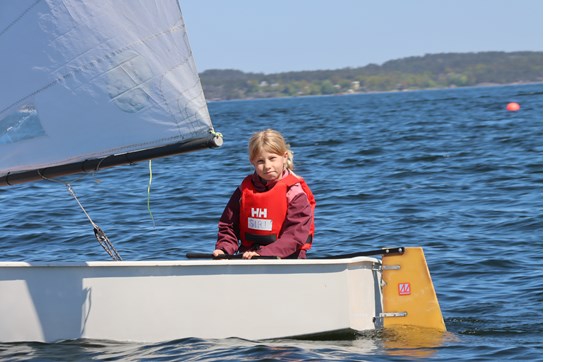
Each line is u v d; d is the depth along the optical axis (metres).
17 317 10.09
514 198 22.50
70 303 10.08
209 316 10.20
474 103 98.00
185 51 10.30
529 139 40.69
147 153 10.59
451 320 11.71
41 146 10.75
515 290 13.36
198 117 10.40
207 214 20.50
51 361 9.37
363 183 26.08
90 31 10.48
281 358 9.42
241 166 31.48
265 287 10.28
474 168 29.20
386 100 140.88
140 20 10.33
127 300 10.08
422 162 31.70
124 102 10.56
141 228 18.77
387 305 11.02
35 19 10.50
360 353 9.79
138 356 9.52
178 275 10.13
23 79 10.65
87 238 17.67
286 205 10.88
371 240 17.45
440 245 16.83
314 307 10.45
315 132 52.34
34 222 19.53
